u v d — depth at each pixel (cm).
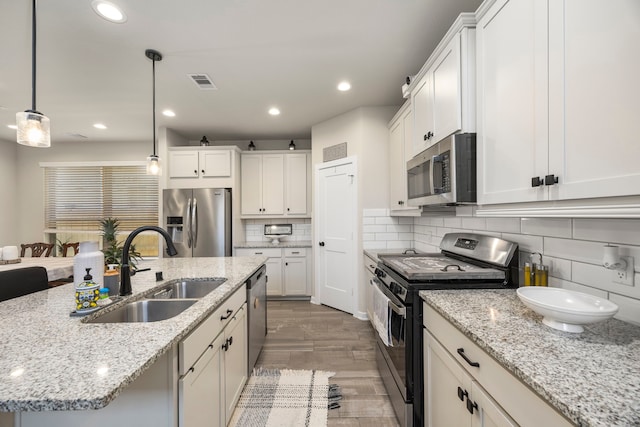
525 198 108
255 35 199
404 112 261
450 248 204
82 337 95
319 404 184
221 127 401
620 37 74
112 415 99
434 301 128
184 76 253
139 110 332
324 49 217
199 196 390
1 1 159
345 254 352
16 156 463
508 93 118
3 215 446
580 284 120
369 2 170
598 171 80
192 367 112
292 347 263
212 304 130
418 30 196
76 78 253
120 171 462
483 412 92
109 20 179
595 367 73
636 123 71
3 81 256
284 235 452
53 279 258
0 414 95
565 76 90
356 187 335
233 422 167
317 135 386
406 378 147
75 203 463
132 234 146
